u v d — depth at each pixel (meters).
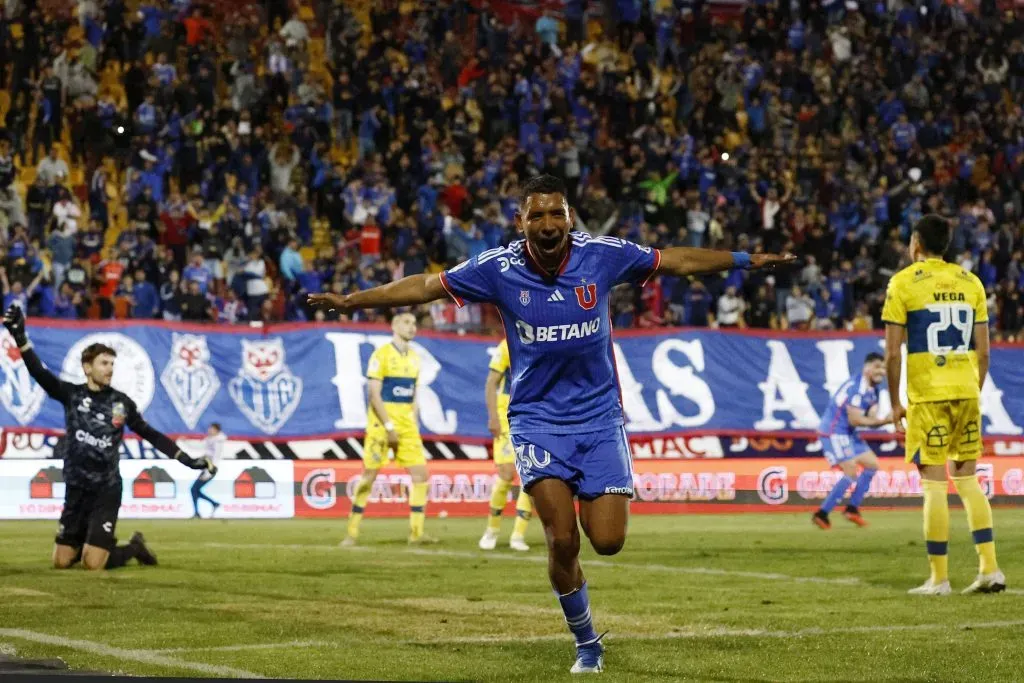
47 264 34.47
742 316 36.28
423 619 12.19
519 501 20.73
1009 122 47.38
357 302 9.13
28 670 8.34
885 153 44.72
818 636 11.05
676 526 25.55
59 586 15.13
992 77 48.69
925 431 14.31
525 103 43.09
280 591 14.61
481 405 30.80
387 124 40.59
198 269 33.81
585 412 9.16
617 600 13.76
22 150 38.69
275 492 27.38
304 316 34.50
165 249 34.31
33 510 26.30
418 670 9.30
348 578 16.06
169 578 16.08
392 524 26.42
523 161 40.88
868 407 24.83
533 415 9.20
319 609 12.96
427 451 30.53
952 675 9.09
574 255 9.08
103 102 38.53
